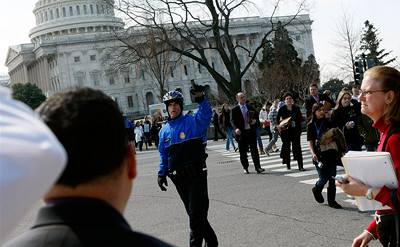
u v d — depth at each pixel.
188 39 37.72
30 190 1.09
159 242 1.44
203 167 6.50
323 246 6.79
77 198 1.41
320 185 9.27
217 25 38.16
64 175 1.40
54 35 129.25
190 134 6.50
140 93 119.06
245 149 15.27
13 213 1.08
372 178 3.06
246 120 15.20
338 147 9.13
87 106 1.43
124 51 38.47
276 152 21.72
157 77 57.12
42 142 1.11
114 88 118.75
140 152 35.41
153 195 12.60
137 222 9.40
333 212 8.76
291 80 72.56
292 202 9.97
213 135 40.66
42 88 128.38
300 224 8.09
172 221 9.21
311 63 75.88
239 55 111.12
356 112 10.91
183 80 116.62
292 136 14.79
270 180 13.28
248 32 111.50
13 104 1.16
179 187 6.58
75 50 119.50
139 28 42.41
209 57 114.38
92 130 1.41
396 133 3.18
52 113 1.42
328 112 9.48
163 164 6.76
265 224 8.31
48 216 1.38
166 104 6.55
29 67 135.88
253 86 79.06
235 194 11.56
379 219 3.37
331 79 73.31
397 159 3.10
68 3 131.12
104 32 119.12
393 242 3.35
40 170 1.09
